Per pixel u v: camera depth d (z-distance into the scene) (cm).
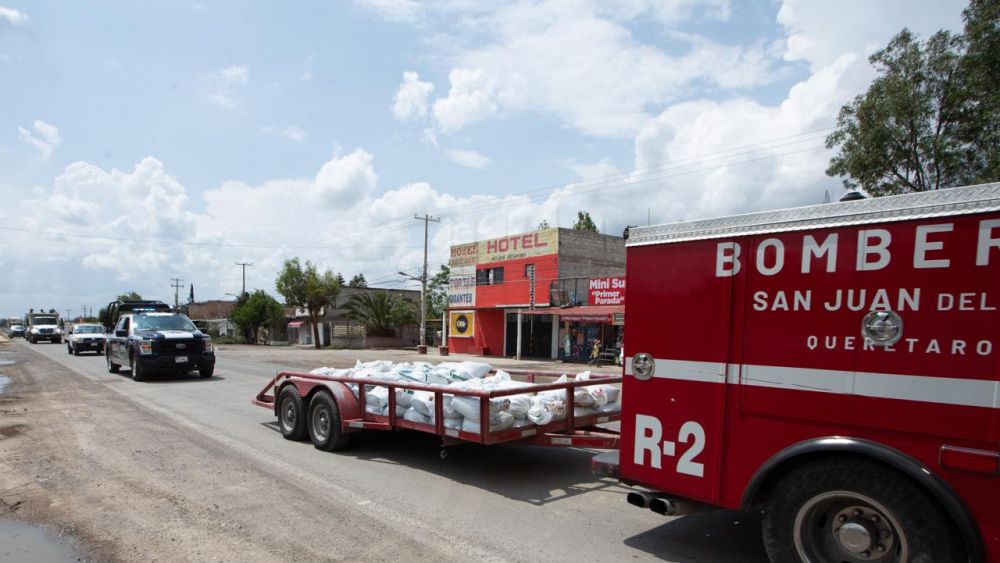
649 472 432
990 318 295
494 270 3522
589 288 2878
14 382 1530
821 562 355
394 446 784
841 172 1694
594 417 664
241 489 585
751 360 379
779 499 367
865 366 333
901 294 323
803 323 358
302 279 4875
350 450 760
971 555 295
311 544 448
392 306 5131
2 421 938
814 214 357
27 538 457
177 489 581
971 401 298
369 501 553
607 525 494
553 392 652
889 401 324
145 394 1278
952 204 309
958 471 300
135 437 820
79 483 600
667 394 422
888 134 1563
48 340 4956
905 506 317
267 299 6066
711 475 397
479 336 3619
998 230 295
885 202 331
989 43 1437
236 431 875
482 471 664
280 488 590
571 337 3038
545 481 626
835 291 347
